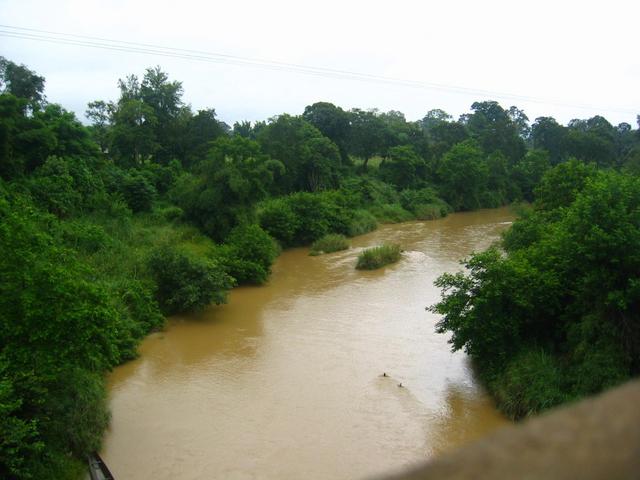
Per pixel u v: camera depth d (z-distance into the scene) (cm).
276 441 1422
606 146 7962
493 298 1694
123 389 1730
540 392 1471
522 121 12269
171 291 2442
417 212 5819
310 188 5631
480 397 1677
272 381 1789
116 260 2514
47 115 3631
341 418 1545
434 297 2728
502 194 7075
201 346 2097
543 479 116
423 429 1491
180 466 1309
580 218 1583
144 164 4662
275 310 2541
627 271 1462
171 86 5222
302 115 7062
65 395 1375
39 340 1219
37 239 1325
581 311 1590
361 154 7019
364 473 1284
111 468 1299
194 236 3338
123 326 2003
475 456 127
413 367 1900
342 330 2270
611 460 119
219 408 1603
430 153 7550
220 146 3544
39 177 3042
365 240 4416
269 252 3081
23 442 1077
